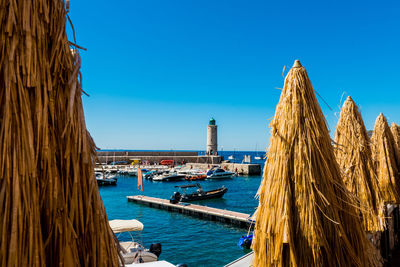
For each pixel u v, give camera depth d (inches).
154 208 1078.4
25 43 57.0
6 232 52.1
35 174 55.6
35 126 57.3
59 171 61.1
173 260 548.1
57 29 63.5
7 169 52.9
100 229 65.2
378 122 287.7
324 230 117.8
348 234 125.0
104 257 64.7
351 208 128.9
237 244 643.5
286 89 140.6
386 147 273.7
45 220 57.9
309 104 132.9
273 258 120.3
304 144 125.8
